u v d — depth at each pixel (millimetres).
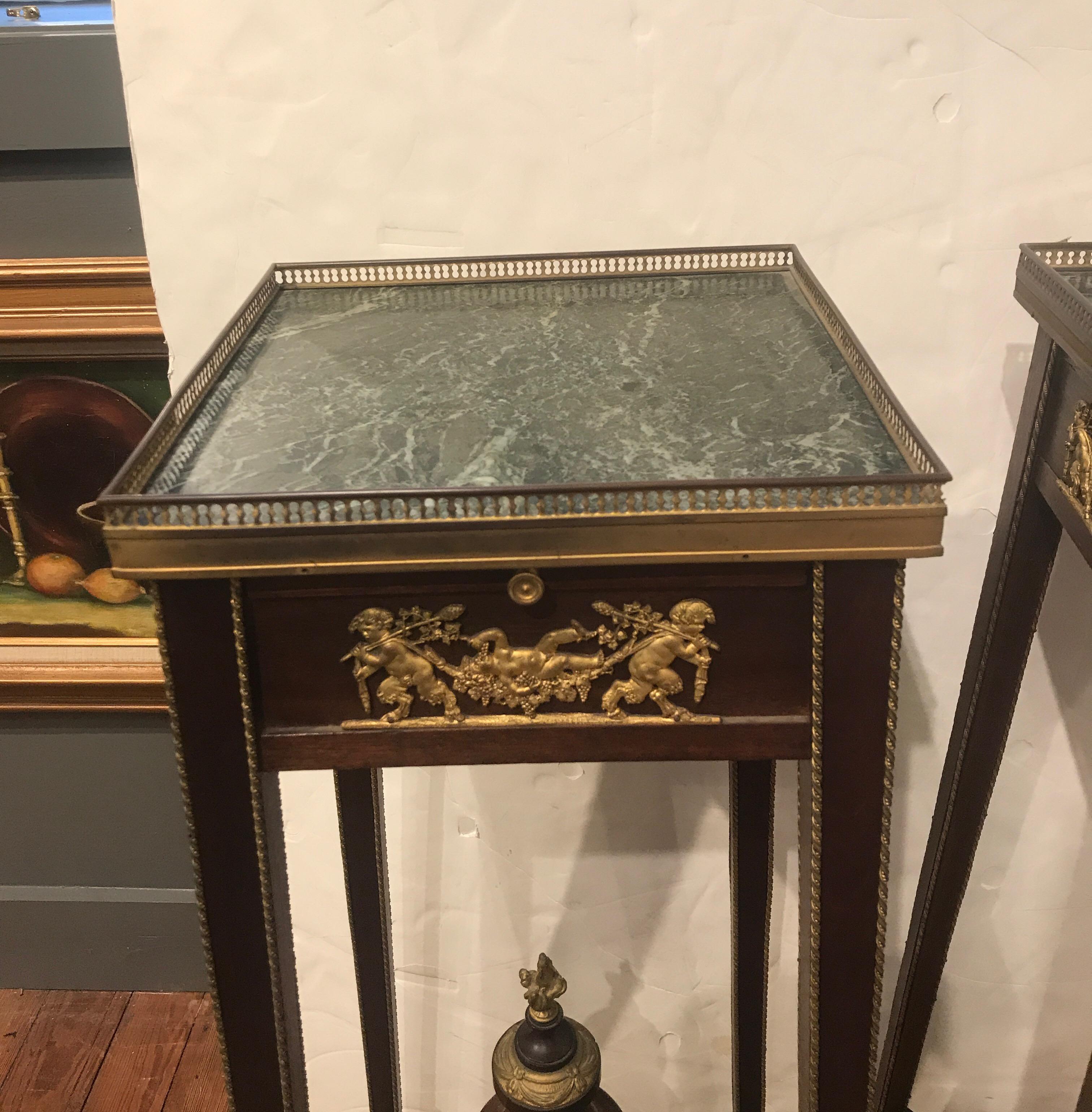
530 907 1185
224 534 550
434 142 911
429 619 592
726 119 896
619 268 911
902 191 913
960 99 882
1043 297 792
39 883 1297
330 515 550
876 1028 697
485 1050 1269
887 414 623
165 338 985
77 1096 1219
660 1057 1265
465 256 923
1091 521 721
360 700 612
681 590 586
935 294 942
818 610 581
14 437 1045
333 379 718
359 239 947
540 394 687
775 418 639
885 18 859
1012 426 976
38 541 1092
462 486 563
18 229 978
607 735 619
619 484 542
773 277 896
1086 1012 1213
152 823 1254
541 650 599
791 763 1087
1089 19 850
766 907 1015
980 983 1210
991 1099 1276
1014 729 1082
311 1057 1277
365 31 873
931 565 1016
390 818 1143
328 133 908
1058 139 890
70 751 1208
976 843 1011
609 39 873
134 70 885
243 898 653
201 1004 1323
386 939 1041
